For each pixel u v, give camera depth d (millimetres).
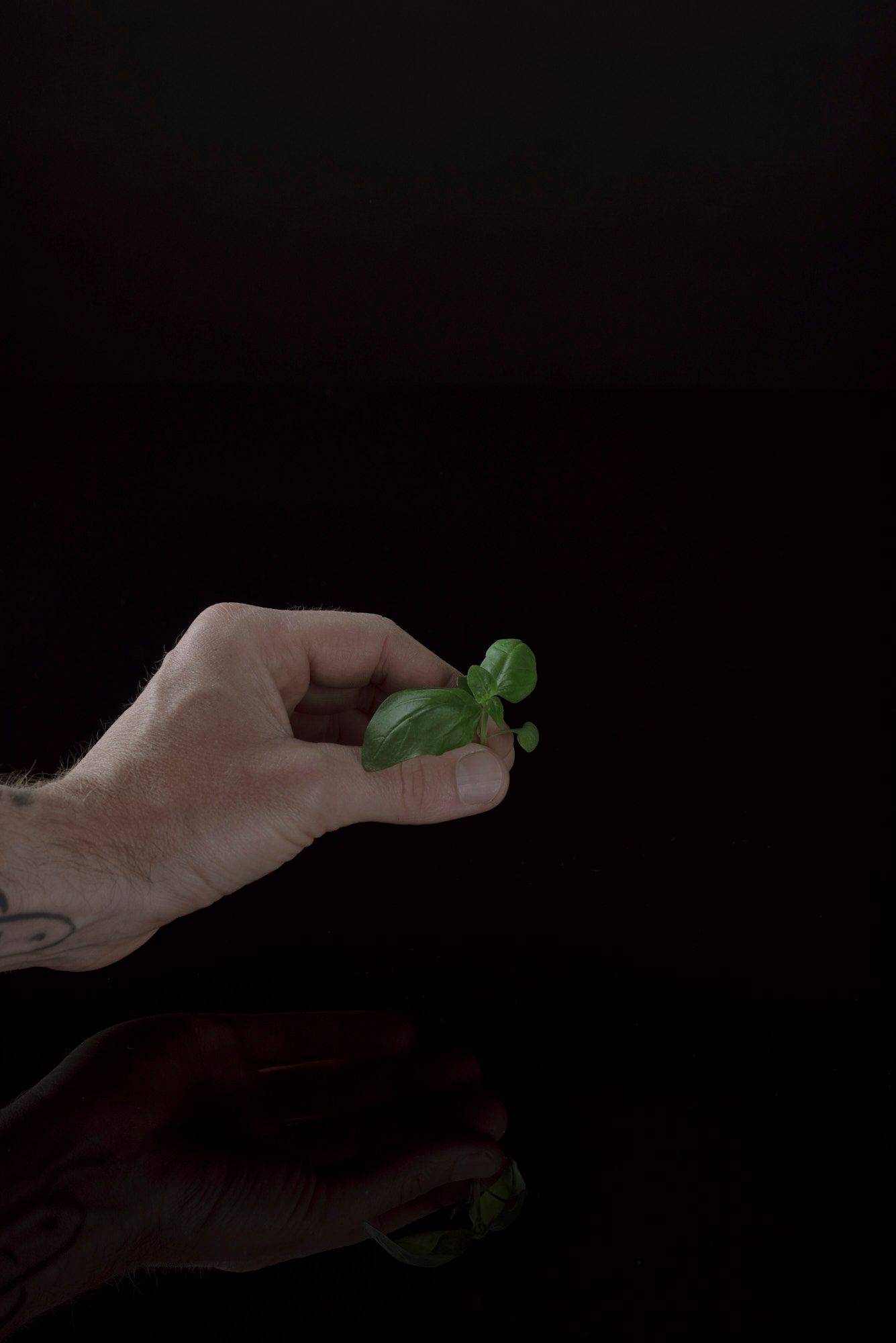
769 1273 494
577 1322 482
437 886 648
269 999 589
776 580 814
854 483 882
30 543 837
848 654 768
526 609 792
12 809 575
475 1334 478
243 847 587
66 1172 520
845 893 638
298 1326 481
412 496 879
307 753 597
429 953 612
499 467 905
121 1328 477
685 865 655
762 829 673
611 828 677
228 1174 518
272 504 872
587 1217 509
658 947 612
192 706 606
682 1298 486
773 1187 519
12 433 936
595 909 633
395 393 998
